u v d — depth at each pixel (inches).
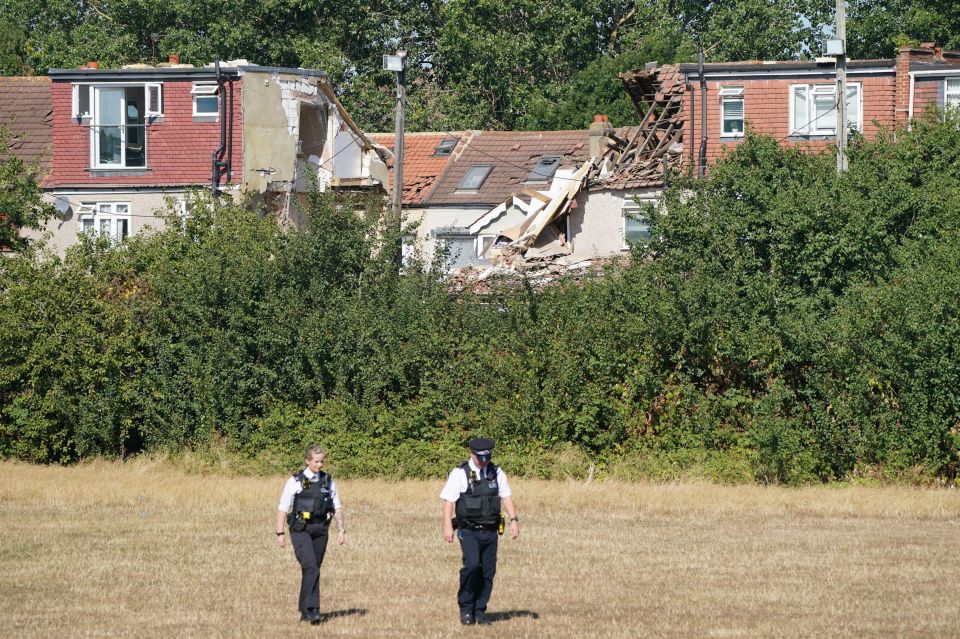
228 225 5452.8
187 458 4864.7
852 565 2723.9
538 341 4822.8
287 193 6392.7
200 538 3125.0
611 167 6633.9
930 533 3243.1
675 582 2522.1
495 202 7637.8
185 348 5059.1
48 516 3538.4
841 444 4426.7
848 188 4965.6
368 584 2512.3
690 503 3796.8
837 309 4670.3
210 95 6314.0
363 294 5162.4
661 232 4995.1
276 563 2763.3
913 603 2303.2
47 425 4953.3
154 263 5236.2
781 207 4884.4
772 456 4404.5
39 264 5236.2
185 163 6309.1
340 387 4965.6
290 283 5152.6
